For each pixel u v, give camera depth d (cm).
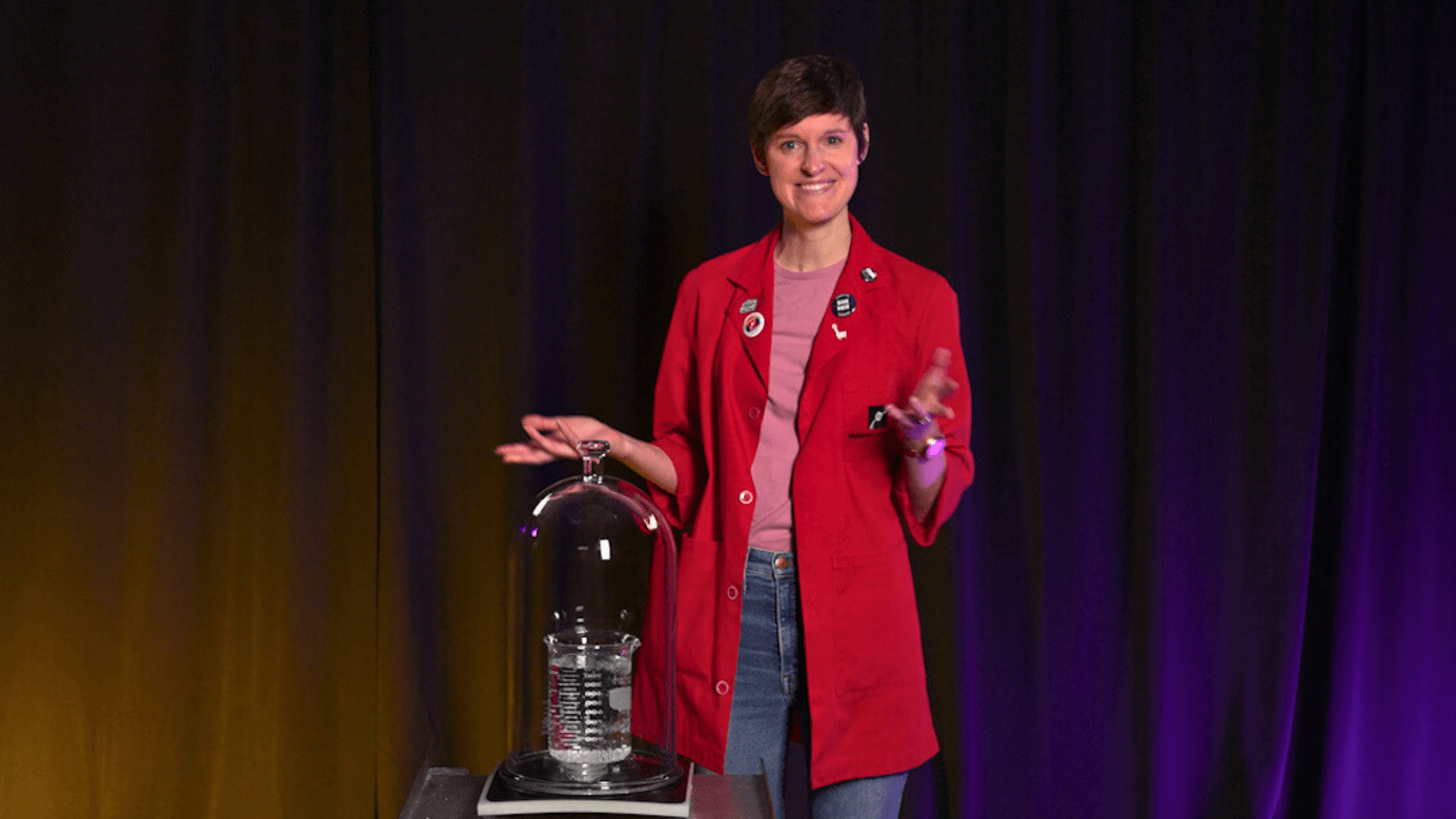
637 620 144
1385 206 256
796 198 160
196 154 232
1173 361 253
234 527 238
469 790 116
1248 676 255
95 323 235
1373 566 265
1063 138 249
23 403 236
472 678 241
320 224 236
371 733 243
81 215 234
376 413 240
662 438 180
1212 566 257
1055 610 253
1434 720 266
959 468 164
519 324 238
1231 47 252
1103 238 250
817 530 161
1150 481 249
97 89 233
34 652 238
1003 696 253
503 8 237
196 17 232
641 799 108
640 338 242
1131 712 253
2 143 233
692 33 240
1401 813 267
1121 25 250
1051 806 254
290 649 237
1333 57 249
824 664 162
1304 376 252
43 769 239
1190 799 259
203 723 239
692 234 242
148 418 236
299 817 240
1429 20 256
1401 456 263
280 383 236
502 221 238
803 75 157
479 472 240
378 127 236
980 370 250
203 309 233
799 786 247
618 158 240
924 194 244
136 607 237
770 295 168
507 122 237
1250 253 253
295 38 233
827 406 161
